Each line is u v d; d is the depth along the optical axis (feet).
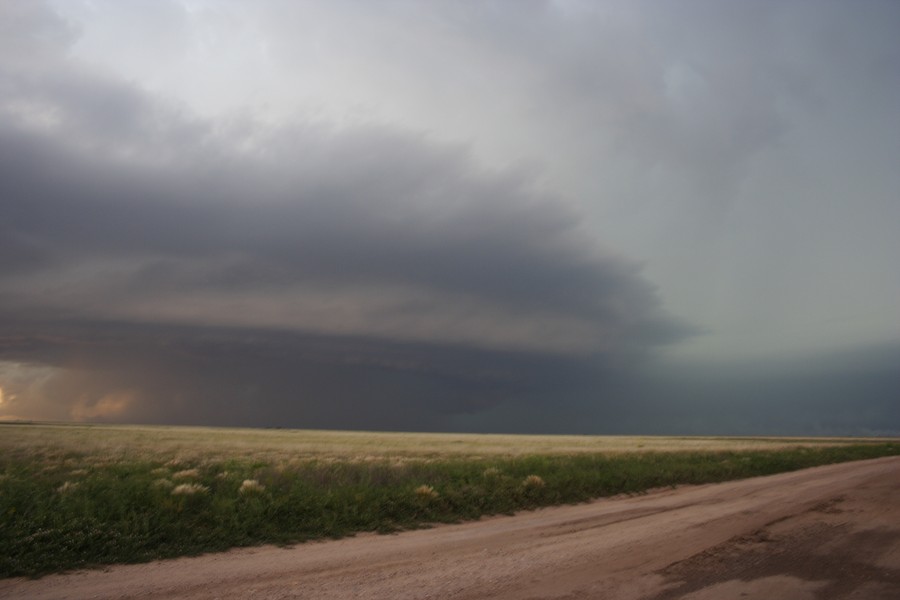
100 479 49.96
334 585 26.21
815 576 26.40
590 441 266.16
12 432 217.97
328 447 161.89
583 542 35.45
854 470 87.25
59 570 29.45
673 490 69.51
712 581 25.82
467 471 67.41
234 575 28.43
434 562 30.73
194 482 50.31
